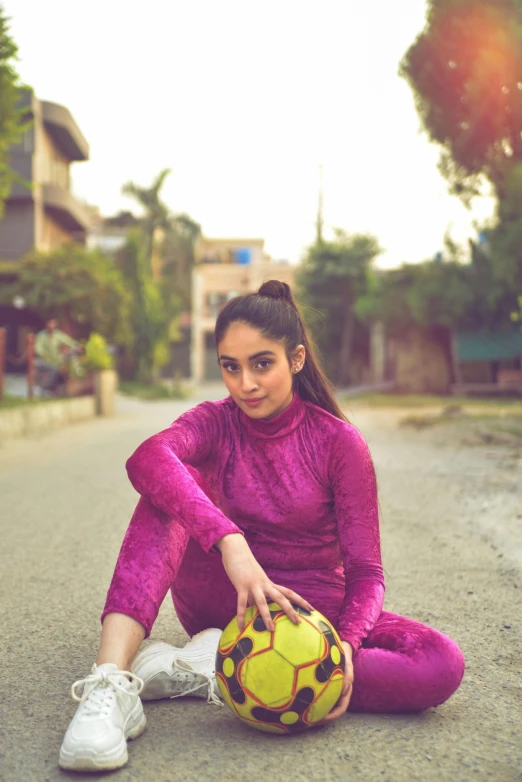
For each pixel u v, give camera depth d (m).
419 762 1.88
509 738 2.03
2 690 2.40
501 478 7.05
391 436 11.24
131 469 2.08
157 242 35.97
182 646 2.81
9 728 2.12
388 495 6.27
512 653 2.73
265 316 2.09
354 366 33.03
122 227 39.75
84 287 23.17
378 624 2.18
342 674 1.97
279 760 1.90
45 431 13.00
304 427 2.23
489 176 16.27
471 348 22.86
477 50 14.69
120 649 1.98
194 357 43.34
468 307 21.94
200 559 2.33
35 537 4.82
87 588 3.64
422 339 24.80
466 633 2.95
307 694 1.92
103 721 1.85
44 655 2.73
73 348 17.92
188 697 2.34
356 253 30.33
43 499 6.23
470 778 1.81
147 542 2.08
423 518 5.34
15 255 27.11
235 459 2.25
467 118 15.70
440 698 2.10
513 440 10.06
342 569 2.39
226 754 1.93
